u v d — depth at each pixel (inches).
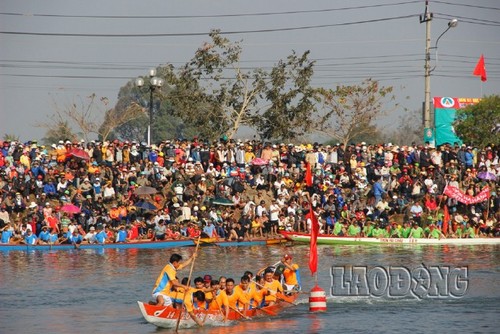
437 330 3326.8
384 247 6264.8
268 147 7066.9
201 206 6441.9
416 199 6850.4
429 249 6117.1
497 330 3326.8
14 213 6058.1
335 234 6491.1
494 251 5979.3
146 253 5738.2
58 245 5900.6
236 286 3503.9
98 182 6259.8
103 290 4229.8
